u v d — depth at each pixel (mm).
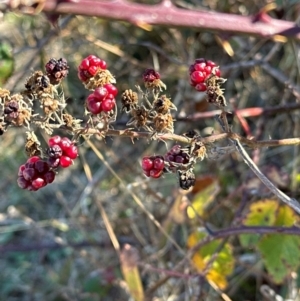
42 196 439
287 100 362
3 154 455
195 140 173
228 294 305
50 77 166
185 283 279
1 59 261
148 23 210
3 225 408
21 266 416
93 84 165
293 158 339
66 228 363
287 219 249
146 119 168
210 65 181
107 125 167
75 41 402
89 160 427
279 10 326
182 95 346
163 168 171
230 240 285
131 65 402
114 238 299
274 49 329
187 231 328
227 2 365
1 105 166
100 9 207
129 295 332
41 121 163
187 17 214
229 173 333
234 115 283
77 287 376
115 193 384
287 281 275
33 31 400
